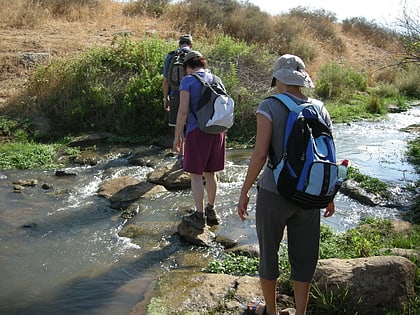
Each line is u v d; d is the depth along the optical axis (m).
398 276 3.91
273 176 3.32
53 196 6.87
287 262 4.69
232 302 4.07
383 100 16.09
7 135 9.60
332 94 15.80
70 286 4.52
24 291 4.43
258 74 11.88
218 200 6.70
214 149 5.58
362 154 9.29
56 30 15.72
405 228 5.68
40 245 5.36
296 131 3.20
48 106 10.53
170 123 7.37
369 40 27.50
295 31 21.88
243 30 20.45
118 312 4.08
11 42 13.49
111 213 6.28
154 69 11.02
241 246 5.30
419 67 18.75
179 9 20.66
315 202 3.19
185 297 4.18
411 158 8.95
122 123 10.07
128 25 17.80
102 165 8.38
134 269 4.83
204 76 5.48
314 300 3.98
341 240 5.37
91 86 10.50
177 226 5.82
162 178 7.31
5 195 6.88
